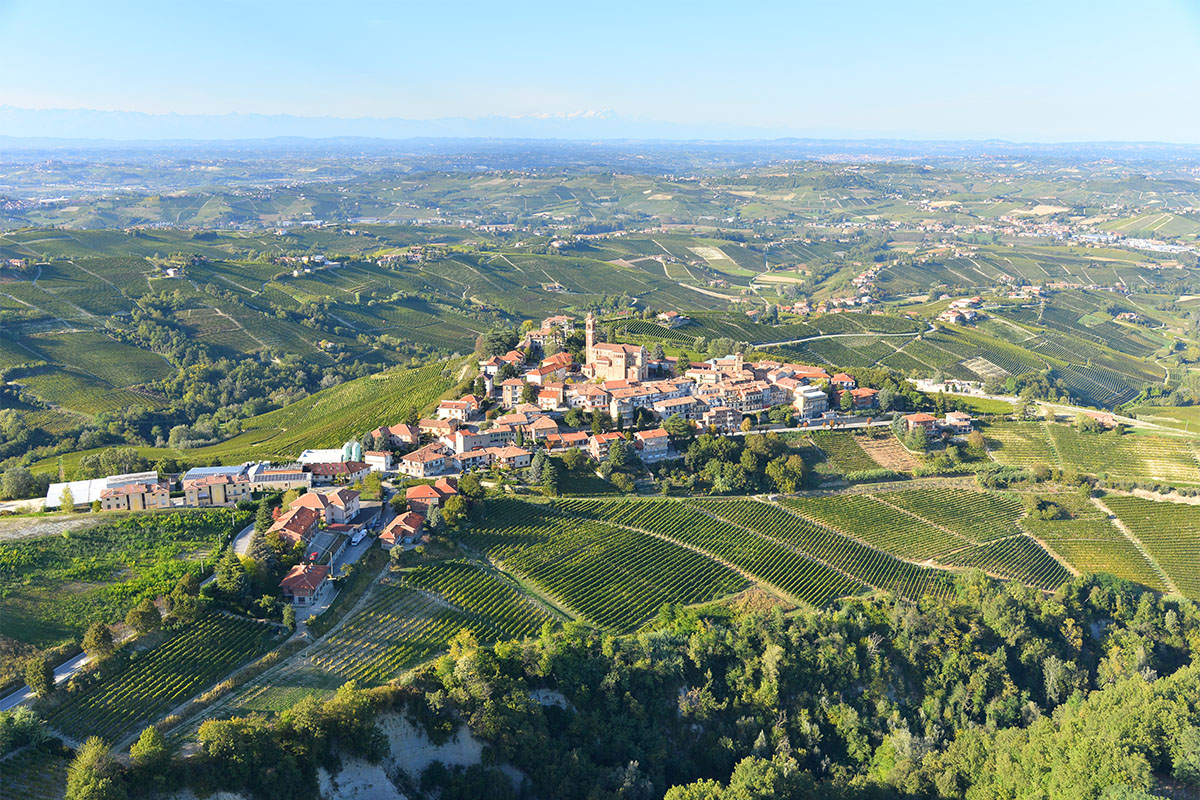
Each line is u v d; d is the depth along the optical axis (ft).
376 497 641.81
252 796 354.54
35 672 379.76
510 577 572.92
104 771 328.70
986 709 518.37
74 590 475.72
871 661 527.40
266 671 435.53
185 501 611.47
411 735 409.90
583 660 487.61
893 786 449.89
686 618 554.46
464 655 440.86
